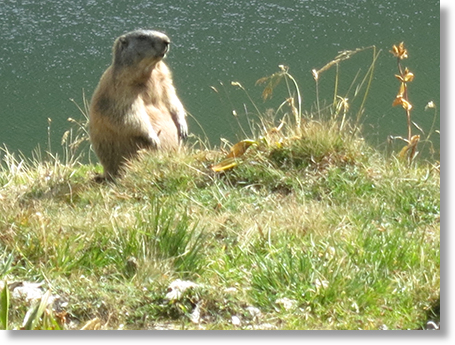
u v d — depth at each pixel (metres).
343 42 17.08
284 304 5.25
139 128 9.70
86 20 18.25
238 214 6.96
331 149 8.07
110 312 5.16
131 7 18.52
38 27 17.86
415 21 17.80
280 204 7.27
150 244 5.89
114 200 7.69
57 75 16.38
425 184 7.43
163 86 10.15
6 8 18.61
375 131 13.52
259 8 18.56
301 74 15.88
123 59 9.63
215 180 7.78
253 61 16.50
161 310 5.19
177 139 10.24
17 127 14.69
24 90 15.89
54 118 14.95
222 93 15.40
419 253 5.95
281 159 8.16
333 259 5.62
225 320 5.15
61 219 6.59
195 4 18.52
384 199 7.28
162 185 7.91
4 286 4.94
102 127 9.85
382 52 16.56
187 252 5.84
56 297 5.22
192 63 16.53
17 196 8.25
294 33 17.45
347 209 6.97
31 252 5.89
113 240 6.09
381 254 5.83
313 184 7.66
